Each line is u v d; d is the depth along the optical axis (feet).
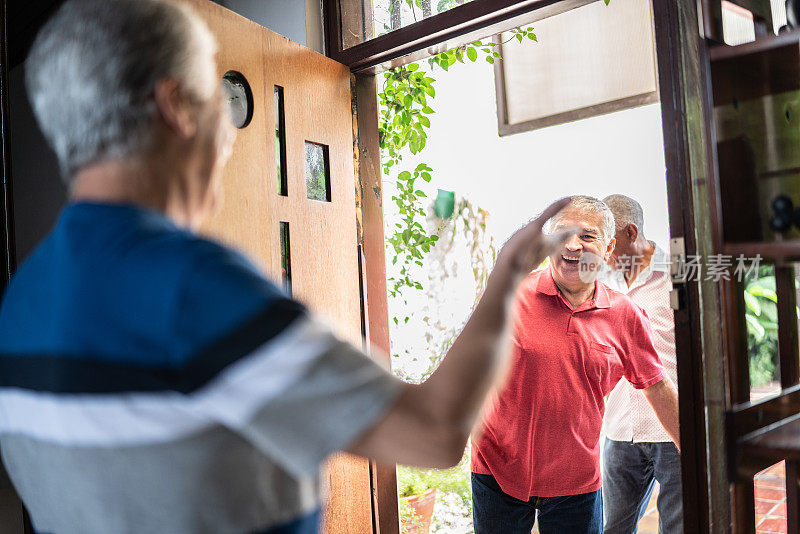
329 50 7.48
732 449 4.85
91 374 1.94
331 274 6.93
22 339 2.15
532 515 7.06
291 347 1.89
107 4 2.12
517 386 6.70
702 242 4.92
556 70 12.94
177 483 1.98
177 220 2.33
